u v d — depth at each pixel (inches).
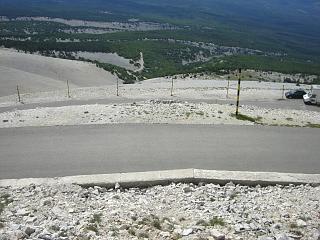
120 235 482.0
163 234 483.5
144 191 687.7
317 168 832.3
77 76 3587.6
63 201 609.9
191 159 851.4
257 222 538.9
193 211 578.9
